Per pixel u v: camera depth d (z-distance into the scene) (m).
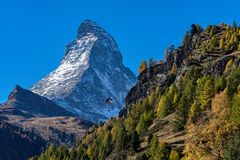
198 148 80.00
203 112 154.88
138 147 169.38
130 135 177.62
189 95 173.75
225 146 77.06
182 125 163.38
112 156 177.75
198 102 161.88
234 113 110.56
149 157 146.00
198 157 79.69
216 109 141.38
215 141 79.06
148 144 159.88
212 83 160.00
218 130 82.88
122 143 175.88
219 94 150.38
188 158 82.50
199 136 82.25
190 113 159.38
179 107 168.00
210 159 77.50
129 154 166.88
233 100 124.25
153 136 152.12
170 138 157.25
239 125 90.19
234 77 156.88
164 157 136.75
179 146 142.38
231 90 144.12
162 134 167.50
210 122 88.50
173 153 132.12
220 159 77.06
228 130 83.12
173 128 165.50
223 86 158.38
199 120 150.75
